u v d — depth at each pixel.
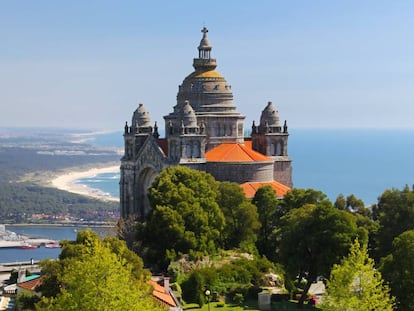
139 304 110.69
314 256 168.38
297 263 170.12
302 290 185.88
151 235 194.25
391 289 147.00
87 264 111.56
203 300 167.62
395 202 199.38
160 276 178.12
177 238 189.75
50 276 132.00
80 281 111.12
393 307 147.12
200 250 191.25
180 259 186.00
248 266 181.00
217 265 187.25
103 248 119.50
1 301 164.88
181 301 164.38
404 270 147.25
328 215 168.75
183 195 197.50
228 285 173.88
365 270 128.25
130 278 126.00
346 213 170.75
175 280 173.25
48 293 130.75
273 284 181.00
